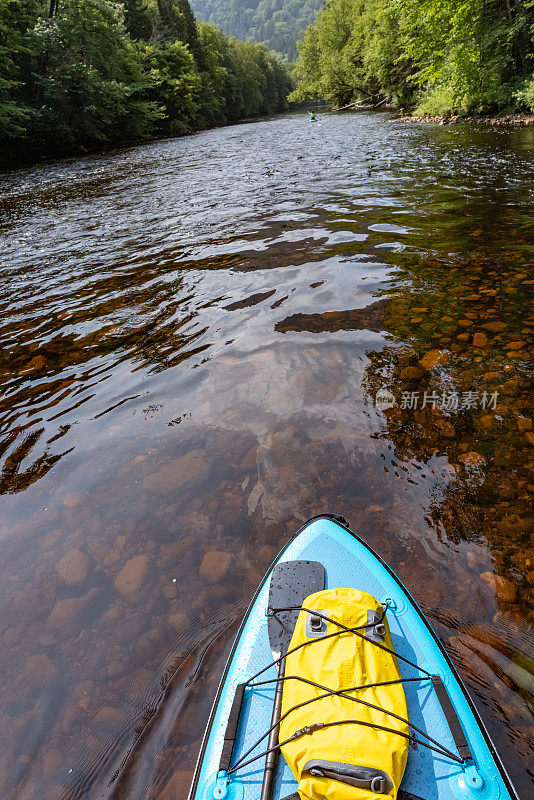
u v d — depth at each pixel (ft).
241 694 6.88
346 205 34.32
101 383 16.38
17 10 86.07
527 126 58.23
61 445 13.78
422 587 8.87
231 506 11.15
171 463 12.67
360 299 19.74
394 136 66.59
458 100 71.56
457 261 22.36
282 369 15.83
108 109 100.17
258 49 278.67
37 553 10.53
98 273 26.55
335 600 6.73
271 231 30.14
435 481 11.20
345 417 13.48
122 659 8.24
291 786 5.82
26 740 7.27
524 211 28.55
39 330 20.58
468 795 5.72
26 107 83.46
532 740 6.64
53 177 63.26
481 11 61.16
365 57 120.88
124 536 10.70
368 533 10.11
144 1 158.71
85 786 6.66
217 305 20.68
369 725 5.36
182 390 15.53
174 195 44.83
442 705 6.51
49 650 8.52
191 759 6.81
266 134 97.86
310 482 11.53
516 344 15.56
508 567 9.07
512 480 10.94
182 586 9.43
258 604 8.29
